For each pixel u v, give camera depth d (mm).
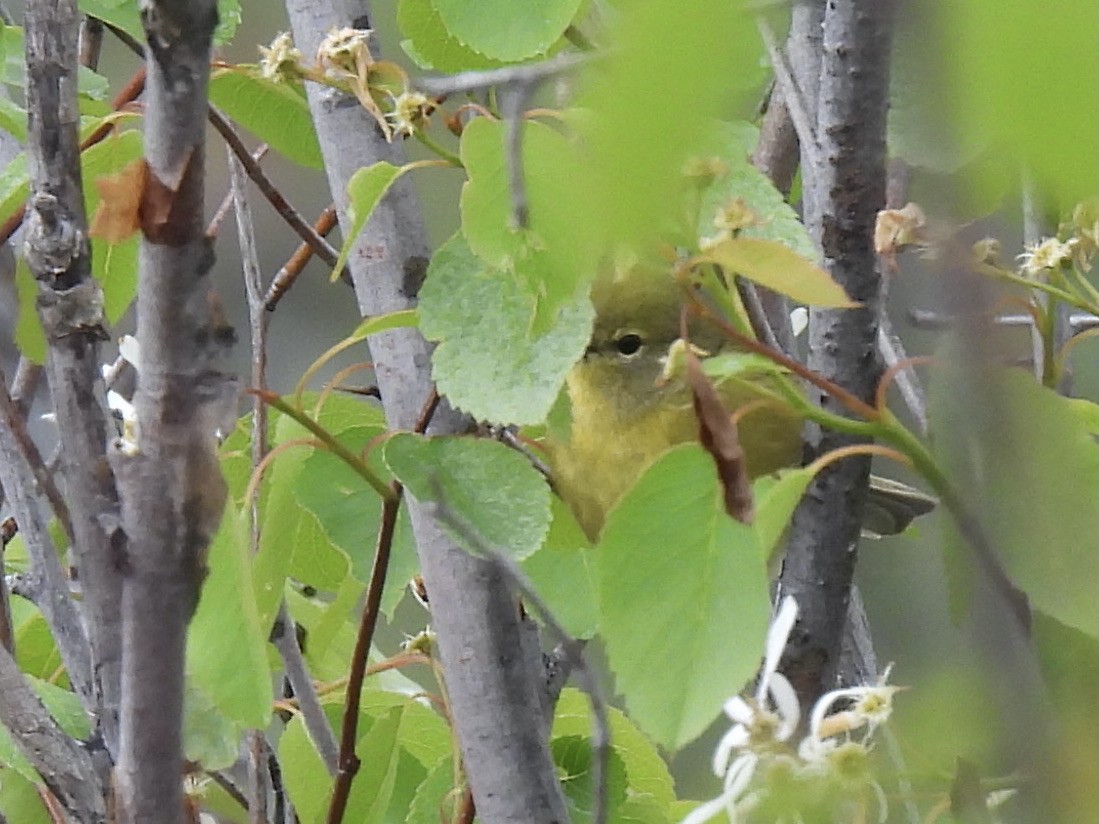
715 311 1957
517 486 1959
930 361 1927
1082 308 1968
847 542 1975
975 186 1878
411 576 1990
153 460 1888
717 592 1919
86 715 1964
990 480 1917
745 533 1919
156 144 1870
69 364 1915
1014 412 1912
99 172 2000
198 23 1865
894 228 1935
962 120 1604
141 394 1886
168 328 1881
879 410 1929
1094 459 1915
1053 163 1514
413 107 1968
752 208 1940
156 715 1895
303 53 2010
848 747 1929
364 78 1972
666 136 1754
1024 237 1971
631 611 1919
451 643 1993
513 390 1940
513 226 1919
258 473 1971
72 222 1917
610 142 1771
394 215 2008
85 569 1913
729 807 1932
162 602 1892
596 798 1924
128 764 1896
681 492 1920
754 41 1848
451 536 1955
